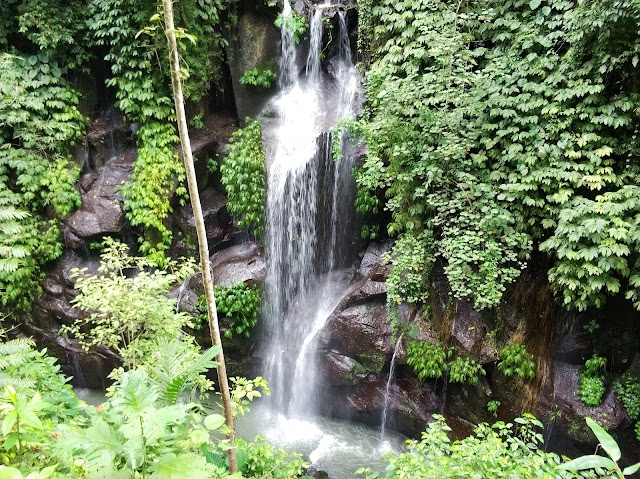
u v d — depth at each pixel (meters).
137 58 9.53
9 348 4.41
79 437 2.55
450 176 7.88
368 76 9.11
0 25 9.45
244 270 9.34
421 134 7.96
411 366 7.75
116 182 9.84
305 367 8.61
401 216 8.41
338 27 10.83
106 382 9.11
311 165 9.51
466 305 7.83
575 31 6.89
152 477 2.40
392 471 4.35
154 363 5.14
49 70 9.68
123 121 10.42
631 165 6.86
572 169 7.05
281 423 8.48
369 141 8.64
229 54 10.84
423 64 8.66
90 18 9.64
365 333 8.01
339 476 7.11
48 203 9.41
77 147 10.09
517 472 3.91
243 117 11.07
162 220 9.73
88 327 8.95
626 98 6.70
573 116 7.03
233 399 4.33
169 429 3.06
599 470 3.59
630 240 6.29
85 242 9.38
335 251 9.72
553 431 7.27
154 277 6.08
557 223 7.16
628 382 7.20
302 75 11.34
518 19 7.91
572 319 7.62
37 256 9.26
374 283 8.42
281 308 9.73
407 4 8.59
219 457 4.94
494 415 7.45
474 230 7.55
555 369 7.60
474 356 7.44
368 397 8.08
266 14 10.91
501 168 7.57
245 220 9.73
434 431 4.59
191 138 10.41
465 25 8.25
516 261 7.34
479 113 7.74
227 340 8.87
